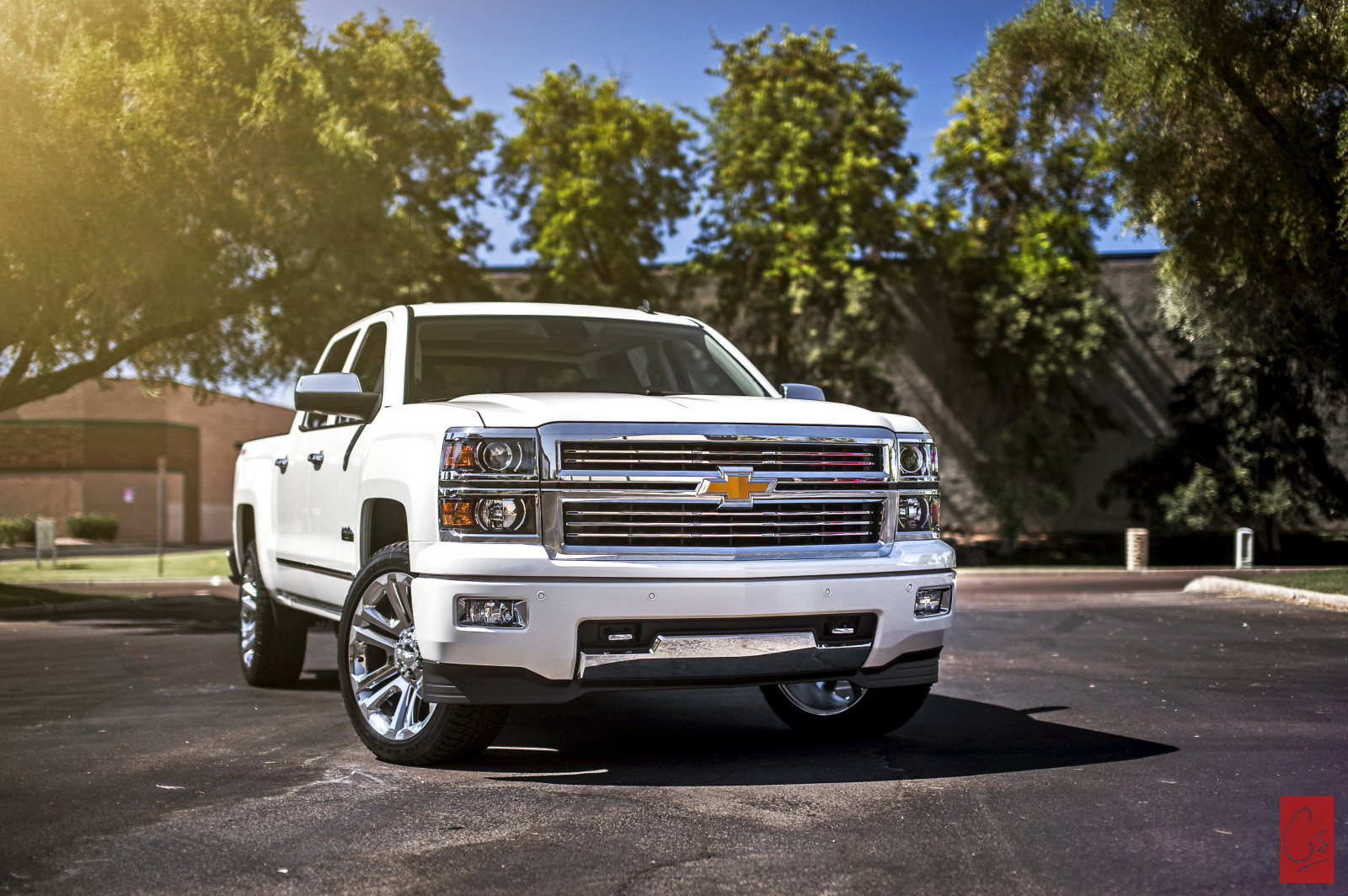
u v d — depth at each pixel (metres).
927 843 3.85
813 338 33.34
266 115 16.70
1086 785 4.67
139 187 15.94
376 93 22.95
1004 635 11.62
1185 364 38.59
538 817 4.19
